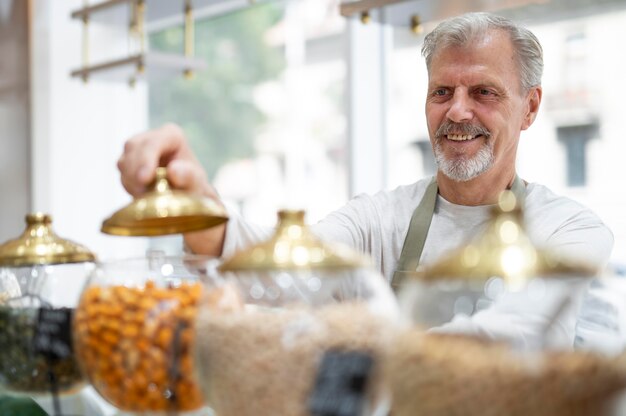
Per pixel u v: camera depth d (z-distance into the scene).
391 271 2.67
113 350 1.08
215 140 5.47
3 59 5.47
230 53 5.35
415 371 0.79
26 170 5.48
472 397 0.75
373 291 0.95
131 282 1.09
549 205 2.50
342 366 0.89
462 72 2.49
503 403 0.74
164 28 5.73
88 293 1.12
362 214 2.70
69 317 1.28
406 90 4.43
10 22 5.46
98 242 5.71
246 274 0.94
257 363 0.92
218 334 0.95
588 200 3.79
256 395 0.93
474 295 0.78
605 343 0.76
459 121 2.49
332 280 0.93
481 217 2.55
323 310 0.92
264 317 0.93
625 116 3.65
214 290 0.99
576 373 0.73
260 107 5.19
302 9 4.92
